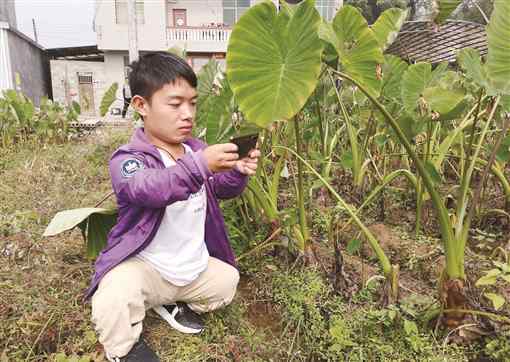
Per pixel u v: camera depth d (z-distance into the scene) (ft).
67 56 61.05
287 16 3.90
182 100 4.31
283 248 6.54
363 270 6.12
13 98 16.25
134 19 35.86
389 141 10.09
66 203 8.88
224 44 44.55
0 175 11.33
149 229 4.34
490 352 4.72
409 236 7.82
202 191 4.85
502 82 4.58
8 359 4.73
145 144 4.47
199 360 4.56
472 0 6.87
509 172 9.87
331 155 9.73
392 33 6.83
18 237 6.88
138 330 4.46
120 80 46.11
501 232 8.00
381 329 5.01
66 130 18.04
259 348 4.96
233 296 5.46
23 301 5.37
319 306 5.36
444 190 9.27
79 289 5.72
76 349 4.80
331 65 5.20
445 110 5.91
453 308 4.89
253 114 4.13
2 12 40.96
